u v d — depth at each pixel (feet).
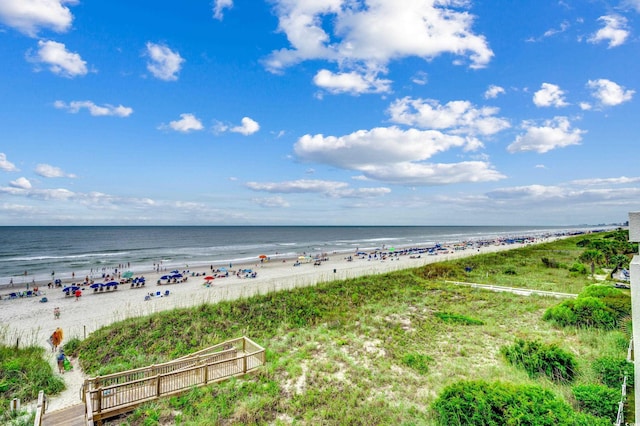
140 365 51.49
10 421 36.17
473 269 145.79
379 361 49.42
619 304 60.90
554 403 27.91
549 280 114.93
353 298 93.04
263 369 46.60
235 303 88.69
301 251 311.68
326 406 37.01
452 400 31.78
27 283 144.66
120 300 115.24
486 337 59.16
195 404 38.09
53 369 53.93
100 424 34.78
